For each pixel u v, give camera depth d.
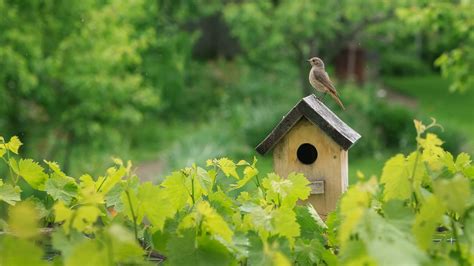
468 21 13.45
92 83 17.14
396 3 24.42
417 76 41.91
